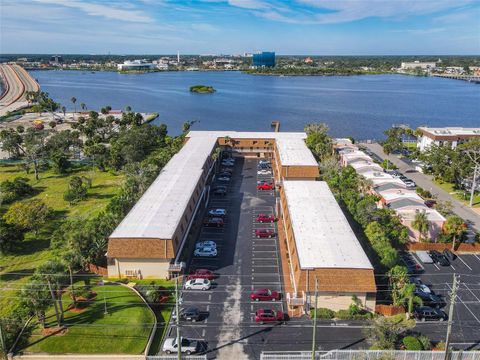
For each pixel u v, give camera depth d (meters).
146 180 93.56
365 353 47.69
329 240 65.44
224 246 76.25
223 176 115.94
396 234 75.56
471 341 52.12
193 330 53.75
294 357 47.88
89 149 134.00
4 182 104.75
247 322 55.34
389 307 56.75
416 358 47.84
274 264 69.94
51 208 91.69
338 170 107.81
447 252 74.06
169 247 64.44
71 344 49.94
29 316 54.34
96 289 61.78
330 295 56.84
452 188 112.44
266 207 95.44
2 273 68.31
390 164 131.50
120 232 66.75
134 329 52.56
